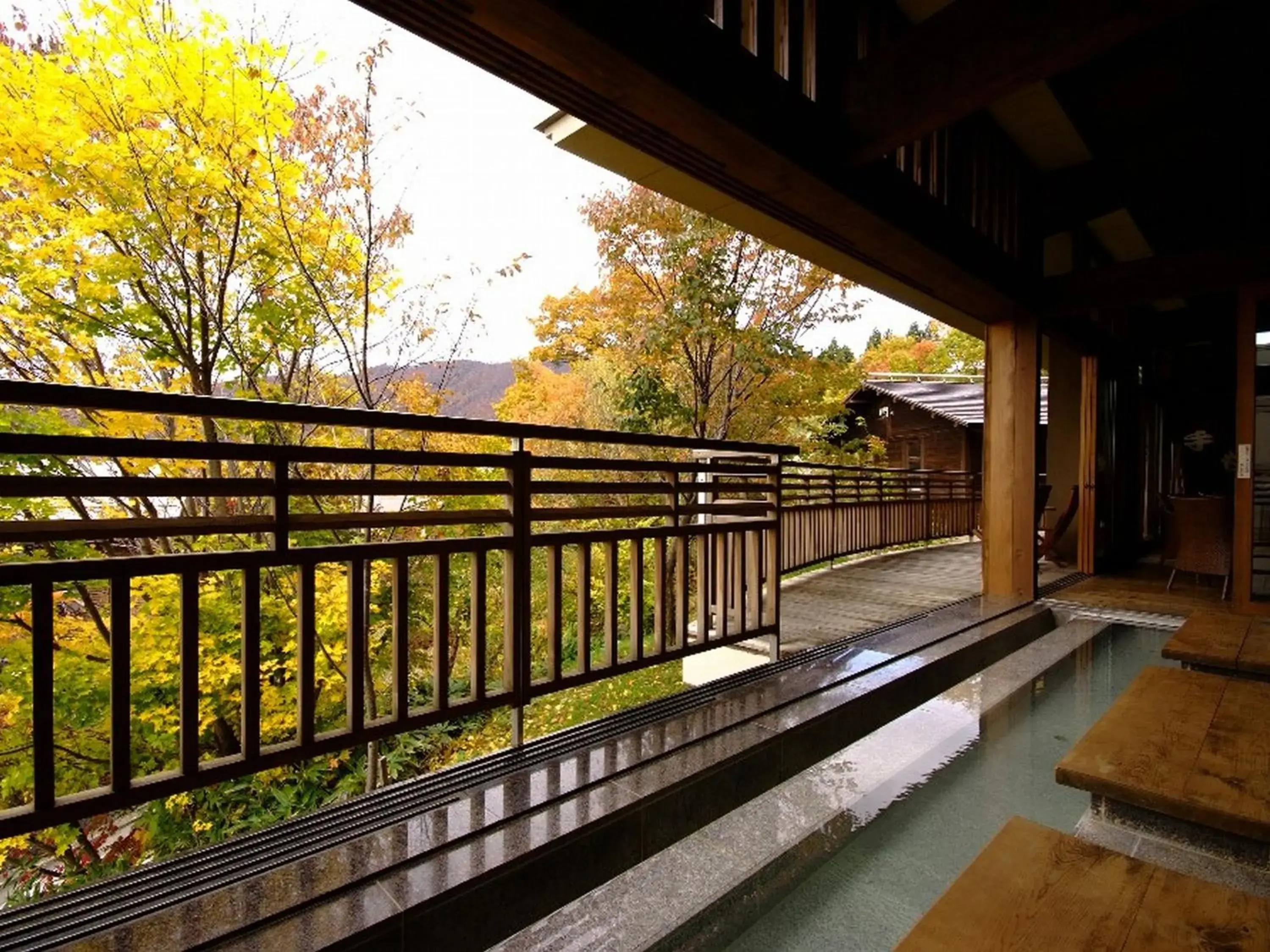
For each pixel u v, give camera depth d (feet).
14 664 11.26
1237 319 14.46
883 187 9.88
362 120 16.62
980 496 34.06
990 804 7.41
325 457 5.63
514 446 7.15
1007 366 16.57
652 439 8.73
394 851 5.09
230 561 5.12
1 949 3.92
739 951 5.23
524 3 5.14
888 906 5.72
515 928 5.19
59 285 13.78
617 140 8.52
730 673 12.24
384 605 17.02
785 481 20.98
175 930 4.16
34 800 4.29
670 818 6.50
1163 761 5.30
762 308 28.40
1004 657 13.19
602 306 30.09
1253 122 13.07
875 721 9.53
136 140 13.42
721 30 6.99
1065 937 3.24
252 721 5.25
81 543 13.64
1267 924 3.32
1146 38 10.82
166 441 4.77
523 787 6.24
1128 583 18.93
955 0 7.68
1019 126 14.47
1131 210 16.96
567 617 23.84
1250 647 8.96
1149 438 27.02
